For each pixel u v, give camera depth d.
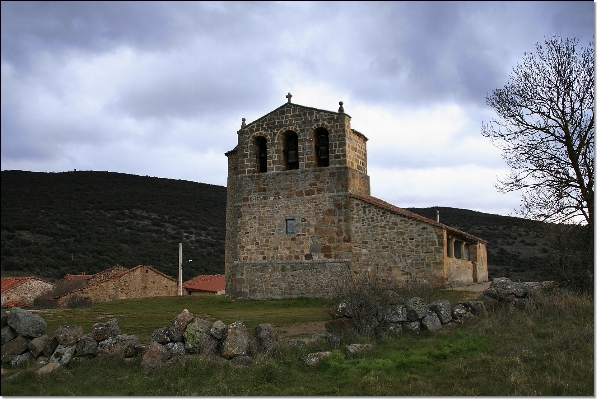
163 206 77.50
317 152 27.72
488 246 53.50
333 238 26.25
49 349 13.25
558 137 22.16
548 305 16.42
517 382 10.65
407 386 11.02
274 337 13.45
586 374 10.95
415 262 24.47
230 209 32.12
